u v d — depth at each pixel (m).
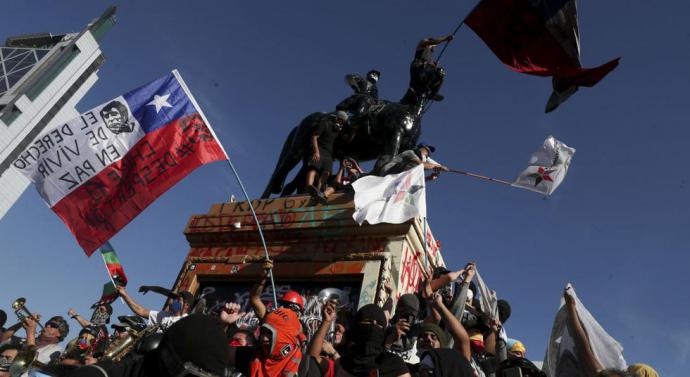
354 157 11.47
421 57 11.16
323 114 11.00
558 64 8.33
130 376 2.65
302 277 8.78
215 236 10.07
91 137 8.86
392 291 8.03
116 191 8.71
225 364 2.60
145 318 8.15
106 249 9.16
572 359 5.55
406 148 10.85
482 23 8.83
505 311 7.90
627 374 4.93
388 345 5.86
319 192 9.36
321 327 4.82
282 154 11.98
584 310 5.62
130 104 9.07
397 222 8.23
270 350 4.33
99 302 8.78
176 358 2.51
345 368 4.37
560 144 9.19
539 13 8.48
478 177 9.95
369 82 11.96
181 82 9.23
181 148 8.81
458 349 5.14
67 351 7.41
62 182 8.65
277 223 9.57
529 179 9.23
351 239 8.91
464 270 6.73
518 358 4.93
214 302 9.29
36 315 7.38
